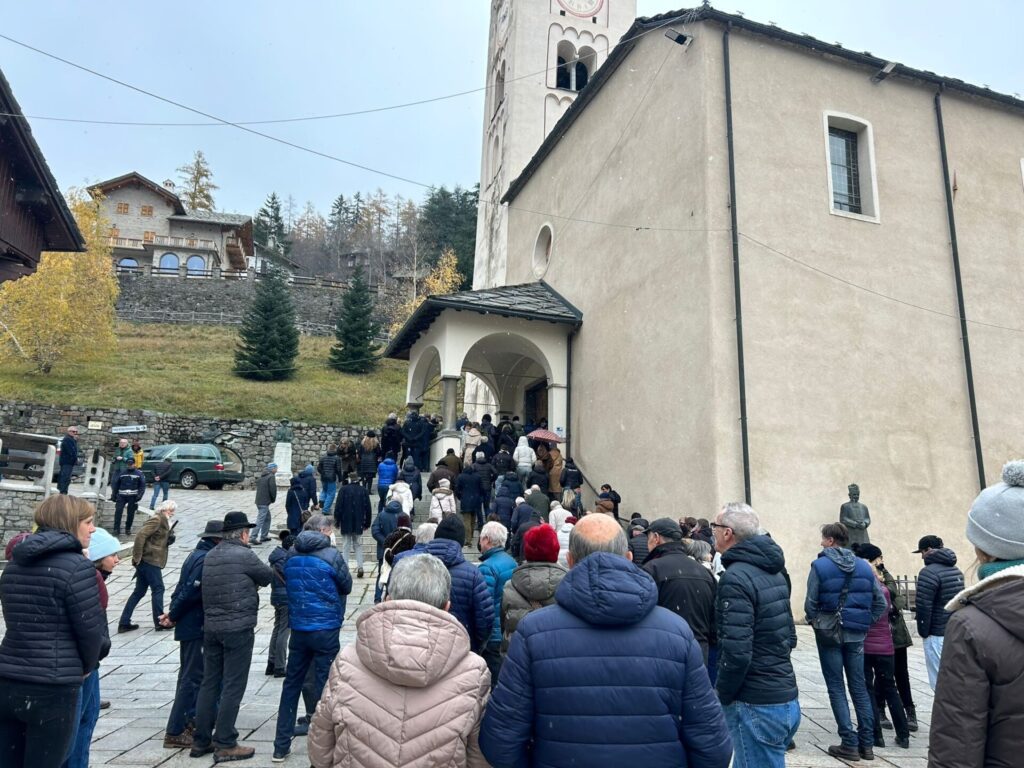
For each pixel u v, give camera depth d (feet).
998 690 6.80
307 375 134.72
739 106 42.93
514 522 35.86
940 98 48.83
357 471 57.88
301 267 259.19
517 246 76.54
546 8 89.92
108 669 24.39
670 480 41.78
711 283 40.01
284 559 23.79
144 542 29.78
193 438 96.48
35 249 36.42
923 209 46.29
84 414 95.09
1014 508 8.04
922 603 18.39
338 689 8.91
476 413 90.79
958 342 44.91
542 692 8.21
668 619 8.61
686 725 8.28
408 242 233.14
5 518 47.42
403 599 9.71
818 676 25.95
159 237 196.44
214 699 16.53
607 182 55.11
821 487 39.11
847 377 41.39
